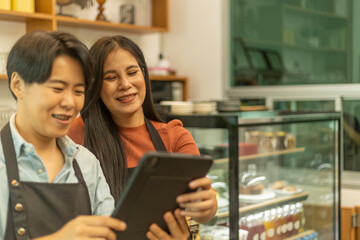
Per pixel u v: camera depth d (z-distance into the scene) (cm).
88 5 345
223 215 212
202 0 434
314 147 274
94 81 160
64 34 110
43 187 112
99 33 388
